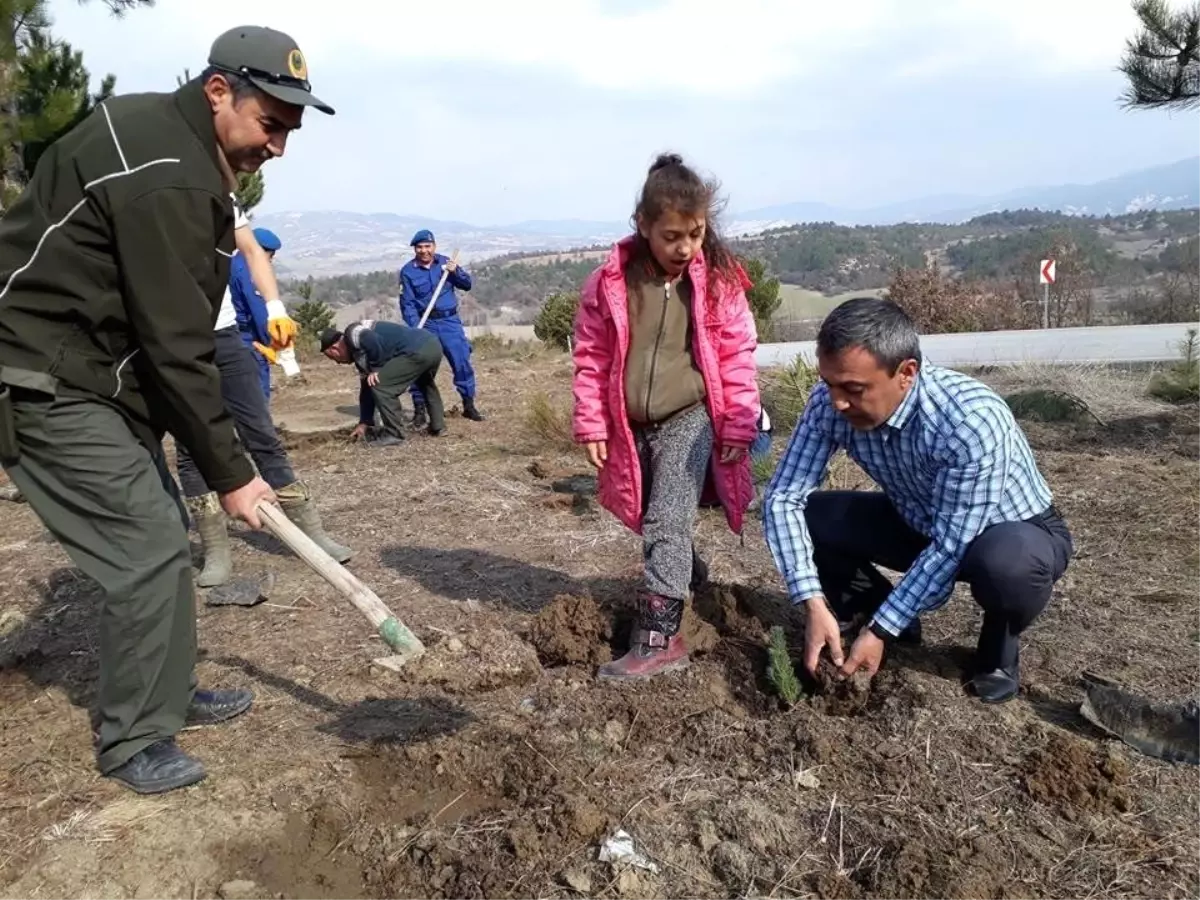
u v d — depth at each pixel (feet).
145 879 7.60
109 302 7.80
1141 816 7.95
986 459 8.92
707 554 14.14
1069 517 15.35
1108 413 23.39
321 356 44.75
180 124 7.69
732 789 8.54
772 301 57.41
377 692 10.30
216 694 9.96
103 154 7.43
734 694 10.16
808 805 8.27
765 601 12.15
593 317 10.41
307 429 25.27
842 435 9.82
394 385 23.65
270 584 13.26
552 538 15.29
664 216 9.13
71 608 13.05
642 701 9.86
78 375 7.93
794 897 7.31
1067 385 25.89
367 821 8.40
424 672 10.52
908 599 9.30
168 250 7.48
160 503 8.38
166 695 8.59
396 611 12.34
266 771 8.86
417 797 8.71
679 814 8.24
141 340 7.72
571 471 20.15
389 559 14.51
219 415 8.16
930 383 9.09
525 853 7.83
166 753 8.70
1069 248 71.41
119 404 8.29
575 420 10.55
